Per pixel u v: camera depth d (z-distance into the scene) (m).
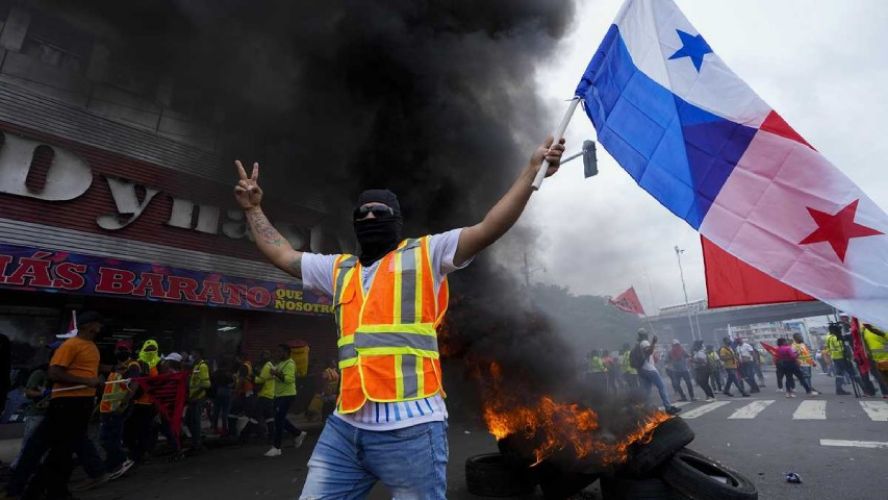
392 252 1.69
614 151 3.15
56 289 7.95
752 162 2.79
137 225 9.50
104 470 5.08
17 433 7.88
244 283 10.73
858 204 2.53
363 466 1.56
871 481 4.10
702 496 3.18
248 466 5.94
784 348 11.41
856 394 10.14
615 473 3.58
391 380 1.49
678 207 2.94
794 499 3.74
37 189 8.30
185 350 10.22
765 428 6.92
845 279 2.50
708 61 3.01
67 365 4.46
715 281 3.05
